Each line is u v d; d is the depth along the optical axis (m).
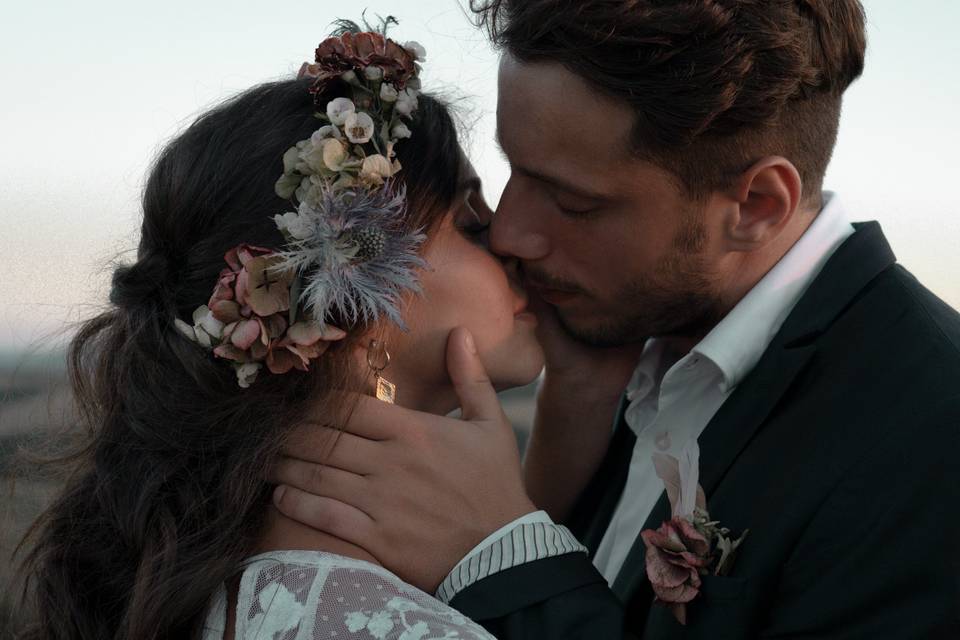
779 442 1.85
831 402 1.82
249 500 1.60
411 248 1.65
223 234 1.67
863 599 1.64
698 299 2.03
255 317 1.57
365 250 1.61
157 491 1.62
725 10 1.75
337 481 1.67
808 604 1.70
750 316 1.99
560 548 1.75
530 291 2.34
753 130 1.84
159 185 1.74
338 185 1.62
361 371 1.73
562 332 2.39
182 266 1.70
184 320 1.68
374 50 1.70
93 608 1.66
